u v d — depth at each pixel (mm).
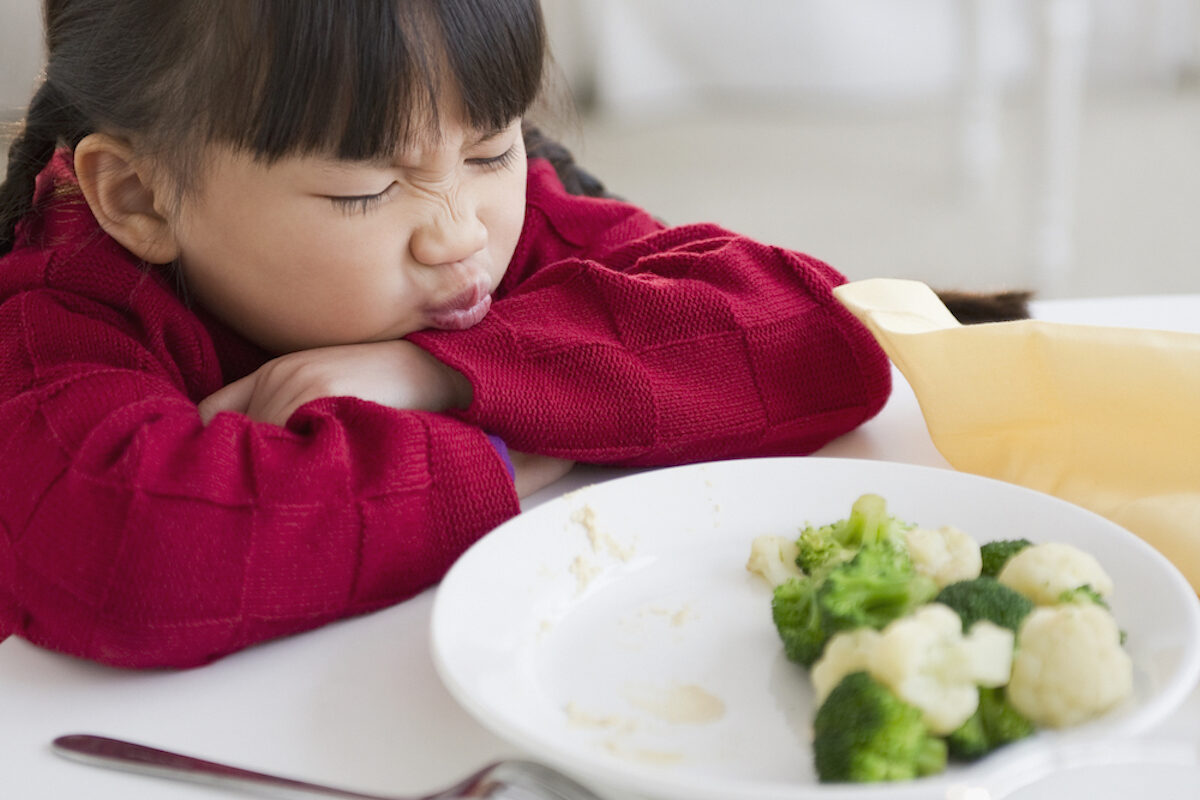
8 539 596
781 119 4012
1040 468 660
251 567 574
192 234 705
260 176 655
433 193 676
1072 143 2541
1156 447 626
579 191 1085
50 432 607
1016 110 3854
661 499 643
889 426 814
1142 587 518
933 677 434
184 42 655
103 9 704
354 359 709
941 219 3031
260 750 506
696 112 4172
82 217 770
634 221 965
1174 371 609
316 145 632
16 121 836
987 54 3123
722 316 765
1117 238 2752
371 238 675
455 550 642
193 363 747
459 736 511
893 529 569
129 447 579
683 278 806
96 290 721
